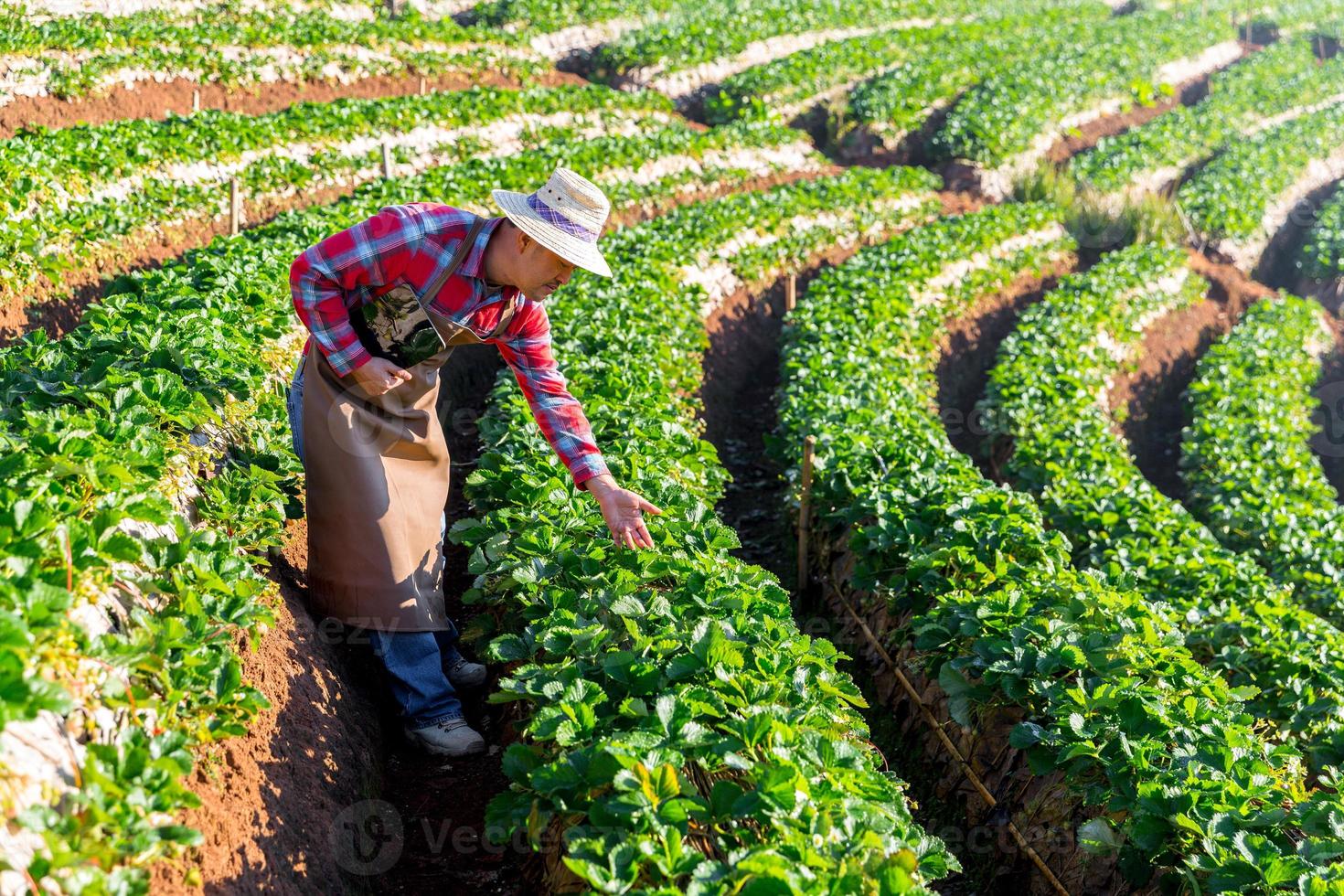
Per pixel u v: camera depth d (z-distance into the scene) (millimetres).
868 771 3418
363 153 16328
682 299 12156
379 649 4352
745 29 26641
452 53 22828
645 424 6715
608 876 2691
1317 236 23203
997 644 5082
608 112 20969
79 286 10094
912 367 12305
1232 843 3926
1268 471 12820
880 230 18562
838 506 7332
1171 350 17859
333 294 3803
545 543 4637
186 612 3229
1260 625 7277
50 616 2580
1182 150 25750
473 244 3789
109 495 3334
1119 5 38562
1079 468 10484
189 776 2967
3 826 2215
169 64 17703
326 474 4121
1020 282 18203
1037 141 24812
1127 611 5707
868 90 24688
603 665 3686
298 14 22125
